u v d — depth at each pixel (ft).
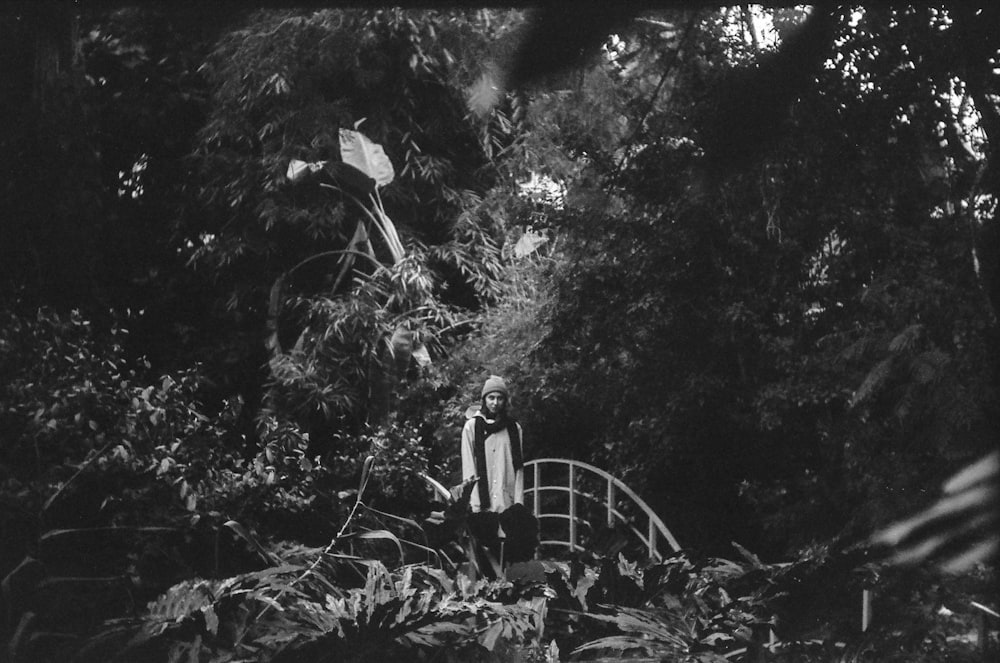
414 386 39.32
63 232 25.04
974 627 13.25
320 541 20.98
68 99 24.84
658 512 34.40
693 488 34.19
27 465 18.01
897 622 13.57
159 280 43.65
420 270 40.32
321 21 19.93
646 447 34.53
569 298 31.73
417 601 15.84
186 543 18.28
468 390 37.78
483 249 42.91
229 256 41.34
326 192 42.47
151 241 43.93
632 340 32.17
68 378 18.99
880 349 24.20
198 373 22.08
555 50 3.18
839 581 14.93
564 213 30.19
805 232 23.12
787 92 3.25
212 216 43.96
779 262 27.53
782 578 15.52
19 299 24.00
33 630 14.37
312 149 39.93
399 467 26.61
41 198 24.38
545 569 20.31
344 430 38.52
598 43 3.17
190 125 43.27
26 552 16.12
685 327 30.66
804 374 28.91
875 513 15.57
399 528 23.57
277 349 39.58
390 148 42.83
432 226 46.37
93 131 26.58
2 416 17.70
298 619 15.55
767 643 15.21
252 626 14.74
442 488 26.45
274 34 30.60
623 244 28.12
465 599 16.99
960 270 21.08
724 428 32.30
